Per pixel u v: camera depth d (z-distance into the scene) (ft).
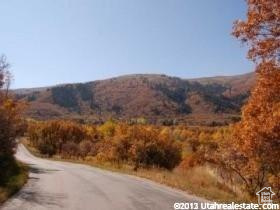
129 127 171.42
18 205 49.14
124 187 70.18
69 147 229.45
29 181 78.74
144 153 154.30
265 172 66.03
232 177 76.07
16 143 94.43
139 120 561.84
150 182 80.23
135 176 96.27
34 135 249.96
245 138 52.37
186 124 647.56
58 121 255.91
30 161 160.15
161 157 155.22
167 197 56.90
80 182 78.48
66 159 194.70
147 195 59.16
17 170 93.25
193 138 303.48
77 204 50.42
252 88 52.65
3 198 52.75
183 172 98.63
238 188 68.03
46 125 248.73
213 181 75.77
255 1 48.16
